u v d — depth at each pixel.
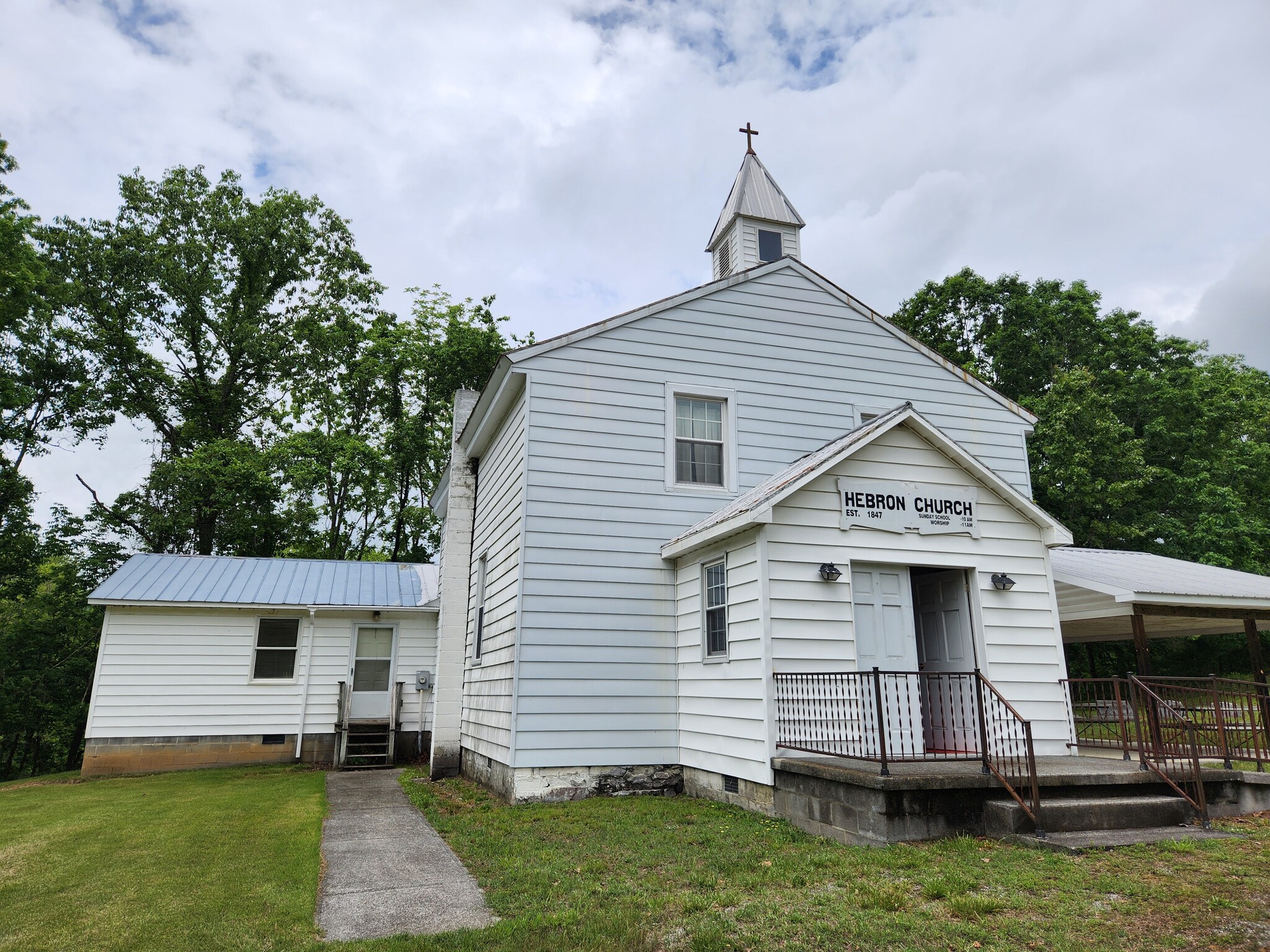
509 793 10.16
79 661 25.27
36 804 11.11
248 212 29.56
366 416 32.12
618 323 11.78
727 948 4.63
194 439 29.70
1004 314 31.09
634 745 10.57
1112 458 26.59
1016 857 6.30
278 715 17.14
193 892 6.09
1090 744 9.33
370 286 31.77
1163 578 12.83
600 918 5.26
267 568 19.36
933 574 10.37
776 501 8.79
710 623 10.23
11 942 5.01
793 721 8.54
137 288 27.41
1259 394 37.59
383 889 6.27
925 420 9.72
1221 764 8.70
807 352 12.73
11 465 25.31
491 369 30.02
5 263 21.61
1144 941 4.61
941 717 9.72
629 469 11.36
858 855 6.46
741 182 15.73
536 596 10.57
